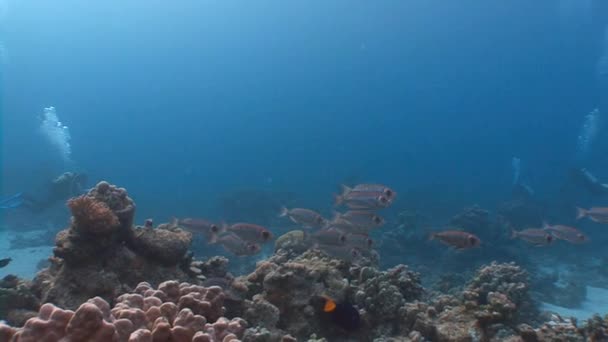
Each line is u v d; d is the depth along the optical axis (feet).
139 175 180.86
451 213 91.30
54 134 255.09
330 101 403.75
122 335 9.25
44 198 71.41
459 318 18.19
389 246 55.31
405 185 138.21
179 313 10.66
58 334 7.98
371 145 282.77
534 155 265.75
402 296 20.07
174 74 442.09
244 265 47.93
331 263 22.33
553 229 30.22
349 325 17.53
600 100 377.71
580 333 17.22
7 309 16.58
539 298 43.37
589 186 81.10
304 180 143.43
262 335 14.85
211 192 128.77
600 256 61.16
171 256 18.34
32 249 55.21
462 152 286.66
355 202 25.25
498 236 56.18
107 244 16.85
